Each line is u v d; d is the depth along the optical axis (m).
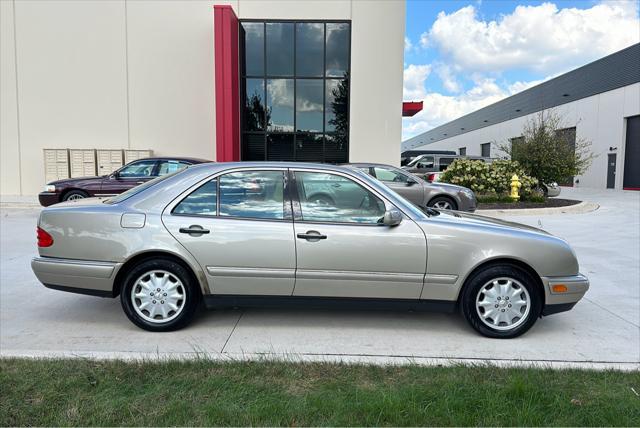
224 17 15.40
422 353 3.73
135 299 4.07
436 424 2.62
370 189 4.13
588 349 3.84
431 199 11.23
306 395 2.90
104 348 3.74
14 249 7.68
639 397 2.93
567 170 17.45
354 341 3.96
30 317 4.48
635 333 4.22
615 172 27.41
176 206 4.08
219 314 4.60
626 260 7.30
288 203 4.09
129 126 17.09
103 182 11.71
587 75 29.81
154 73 16.95
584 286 4.05
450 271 3.98
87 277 4.02
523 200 15.68
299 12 16.58
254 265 3.99
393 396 2.87
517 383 2.97
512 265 4.04
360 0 16.42
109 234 4.00
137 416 2.65
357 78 16.58
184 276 4.04
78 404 2.76
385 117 16.69
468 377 3.17
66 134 17.11
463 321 4.51
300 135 17.09
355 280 3.99
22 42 16.75
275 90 16.95
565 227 10.89
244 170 4.18
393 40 16.47
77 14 16.69
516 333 4.04
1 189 17.25
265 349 3.75
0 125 17.05
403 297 4.04
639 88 25.30
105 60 16.88
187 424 2.58
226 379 3.10
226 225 4.00
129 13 16.72
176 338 3.97
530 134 18.83
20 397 2.82
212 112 17.09
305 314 4.64
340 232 3.97
